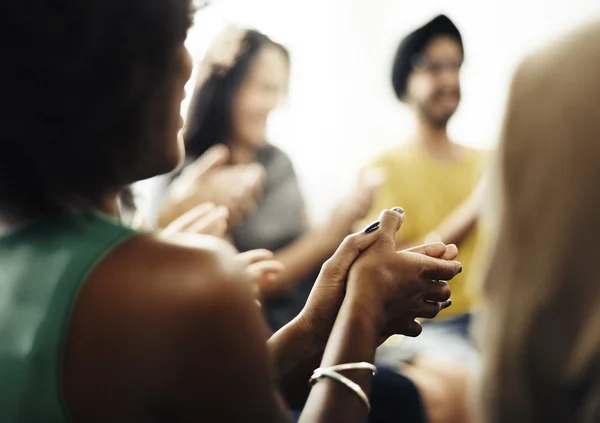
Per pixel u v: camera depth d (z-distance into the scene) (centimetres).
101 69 51
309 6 286
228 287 50
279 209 187
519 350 48
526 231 48
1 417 49
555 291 46
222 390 49
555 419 49
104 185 54
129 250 51
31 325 49
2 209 55
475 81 287
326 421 56
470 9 289
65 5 50
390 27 296
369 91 294
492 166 53
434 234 195
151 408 49
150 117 54
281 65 193
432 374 161
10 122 51
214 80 187
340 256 70
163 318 49
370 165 217
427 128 220
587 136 45
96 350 49
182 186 154
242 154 189
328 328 71
